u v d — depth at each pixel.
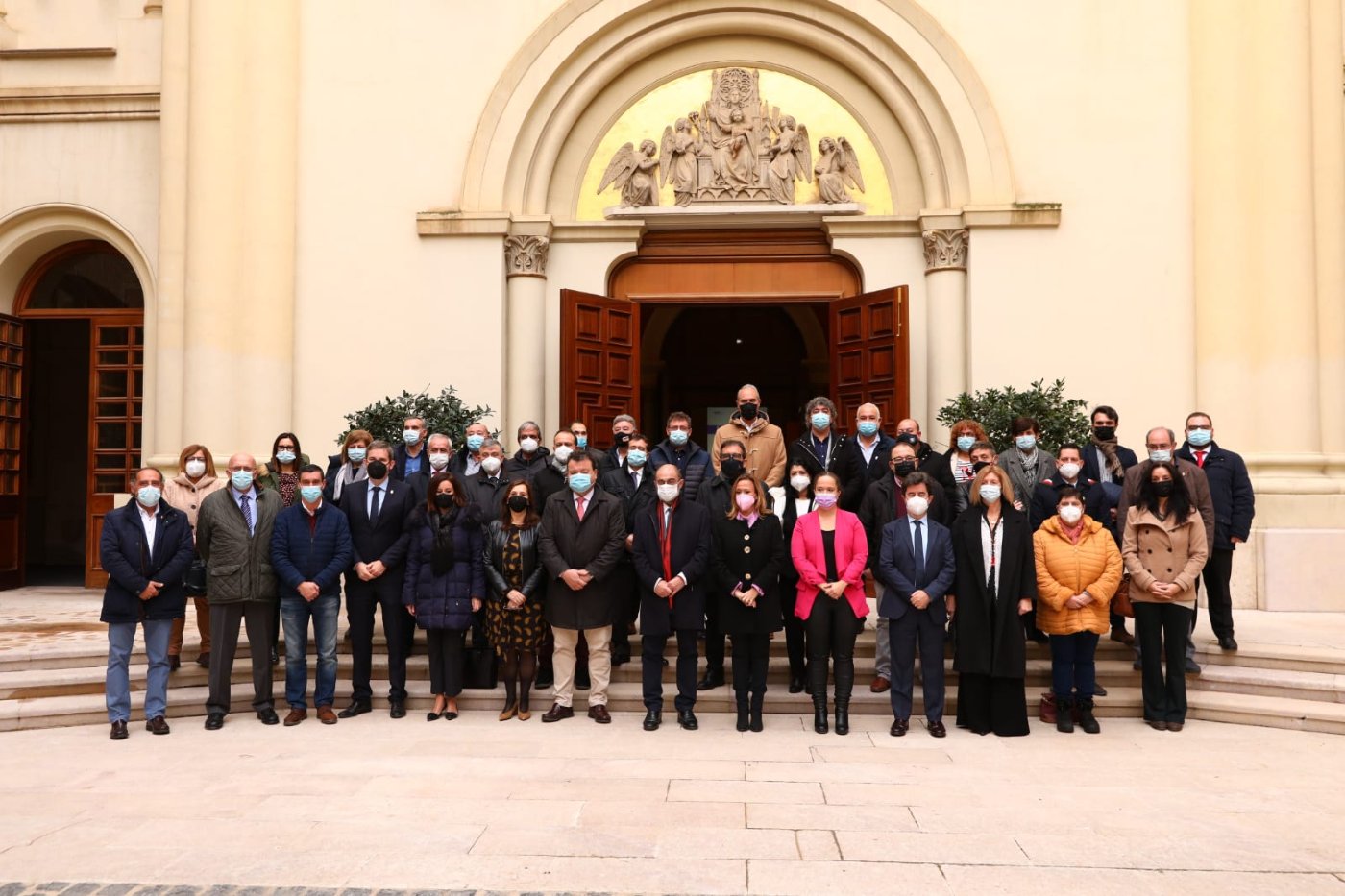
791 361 17.20
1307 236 9.80
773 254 11.20
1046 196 10.28
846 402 10.87
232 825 4.55
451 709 6.86
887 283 10.79
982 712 6.48
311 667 7.79
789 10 10.63
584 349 10.68
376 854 4.20
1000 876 3.99
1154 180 10.19
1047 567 6.54
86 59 11.30
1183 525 6.57
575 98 10.88
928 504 6.58
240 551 6.61
